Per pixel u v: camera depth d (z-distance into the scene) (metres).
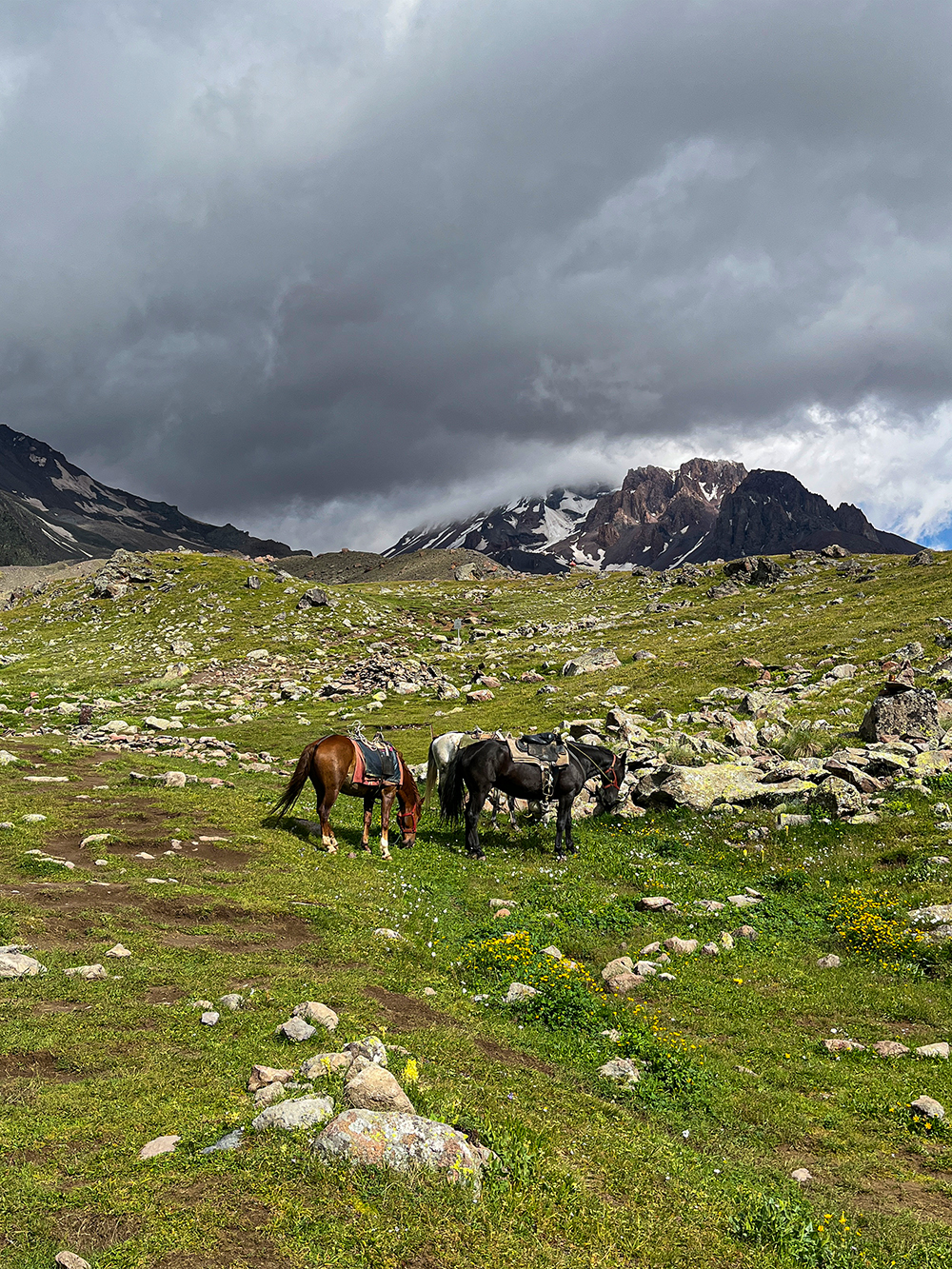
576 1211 5.87
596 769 22.67
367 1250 4.90
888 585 77.69
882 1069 10.35
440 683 60.06
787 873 18.53
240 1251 4.77
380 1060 7.79
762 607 80.69
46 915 12.01
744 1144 8.35
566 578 142.25
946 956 13.62
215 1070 7.45
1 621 91.94
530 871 20.09
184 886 14.53
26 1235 4.76
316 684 64.69
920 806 20.39
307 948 12.34
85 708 49.34
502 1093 8.02
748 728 32.50
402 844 21.89
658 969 13.85
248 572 105.75
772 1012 12.27
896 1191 7.62
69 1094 6.71
